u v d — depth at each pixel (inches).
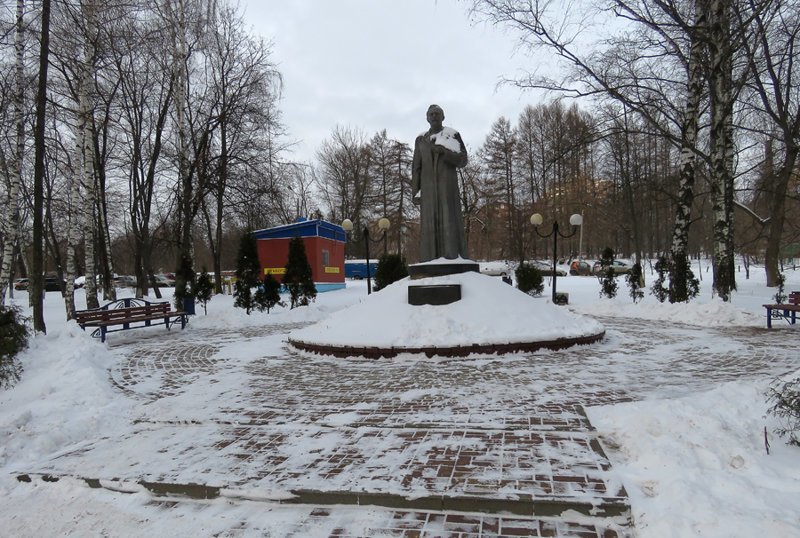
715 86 564.4
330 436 198.2
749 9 515.2
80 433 218.2
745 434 163.2
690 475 141.9
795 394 161.5
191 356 401.4
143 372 343.6
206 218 1153.4
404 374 306.2
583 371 300.4
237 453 183.3
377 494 143.6
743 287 891.4
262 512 144.2
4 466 187.0
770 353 341.4
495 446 179.2
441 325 368.2
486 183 1796.3
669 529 118.7
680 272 616.4
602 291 800.9
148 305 541.3
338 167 2027.6
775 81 535.5
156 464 175.3
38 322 410.3
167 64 886.4
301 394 268.8
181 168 816.9
